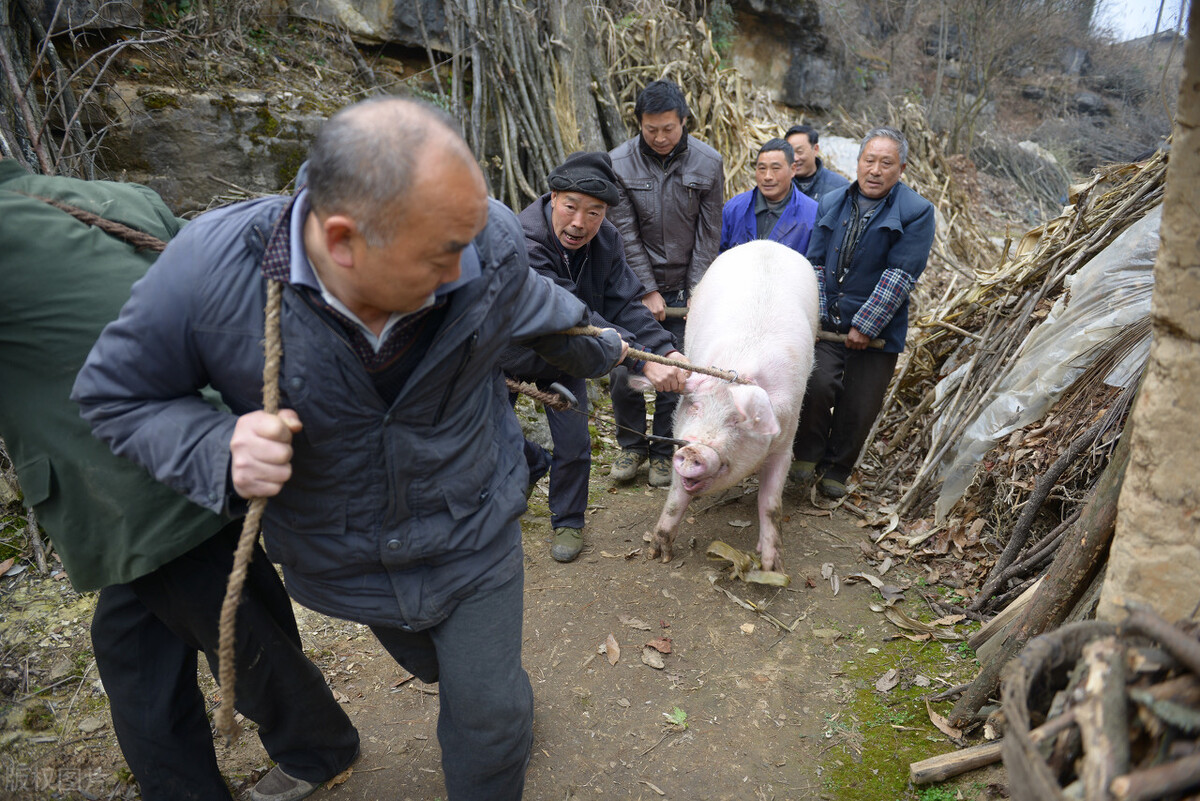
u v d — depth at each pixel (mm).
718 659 2883
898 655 2895
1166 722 1143
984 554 3344
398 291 1279
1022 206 10773
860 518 3889
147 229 1810
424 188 1163
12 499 3166
